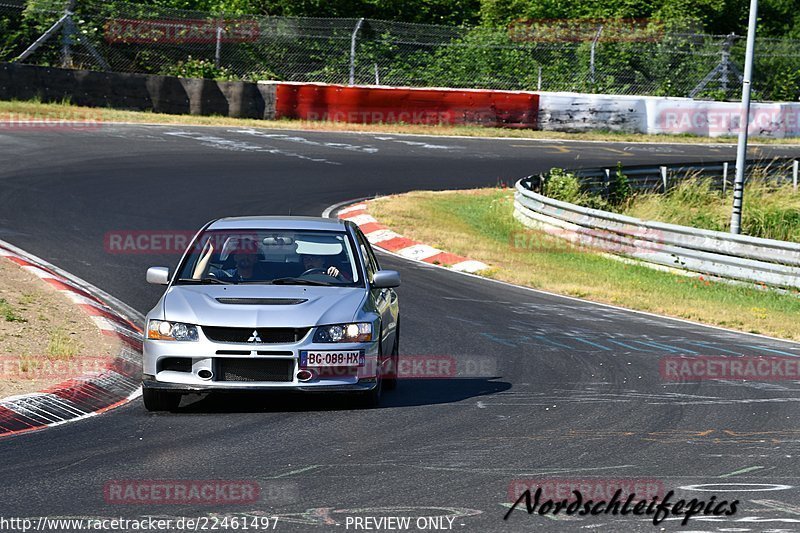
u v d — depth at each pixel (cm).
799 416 2103
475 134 8681
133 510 1380
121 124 7231
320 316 2030
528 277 4156
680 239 4819
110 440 1802
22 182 4994
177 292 2125
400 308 3350
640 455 1738
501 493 1486
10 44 8294
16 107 7194
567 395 2284
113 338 2647
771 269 4466
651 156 8219
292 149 7069
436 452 1731
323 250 2281
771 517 1390
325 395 2234
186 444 1775
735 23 12744
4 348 2419
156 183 5347
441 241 4719
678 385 2436
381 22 9925
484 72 10062
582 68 10338
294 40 9594
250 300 2073
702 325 3488
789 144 9819
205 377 1986
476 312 3384
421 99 8831
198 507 1397
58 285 3125
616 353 2853
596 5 11675
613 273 4644
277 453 1716
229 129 7656
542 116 9306
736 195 5306
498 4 11444
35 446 1750
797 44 11375
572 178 6081
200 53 9262
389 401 2188
